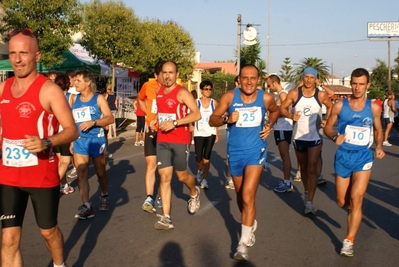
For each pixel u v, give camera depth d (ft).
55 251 12.64
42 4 53.72
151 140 22.04
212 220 21.22
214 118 17.28
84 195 21.18
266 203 24.93
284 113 23.29
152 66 98.63
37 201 11.98
